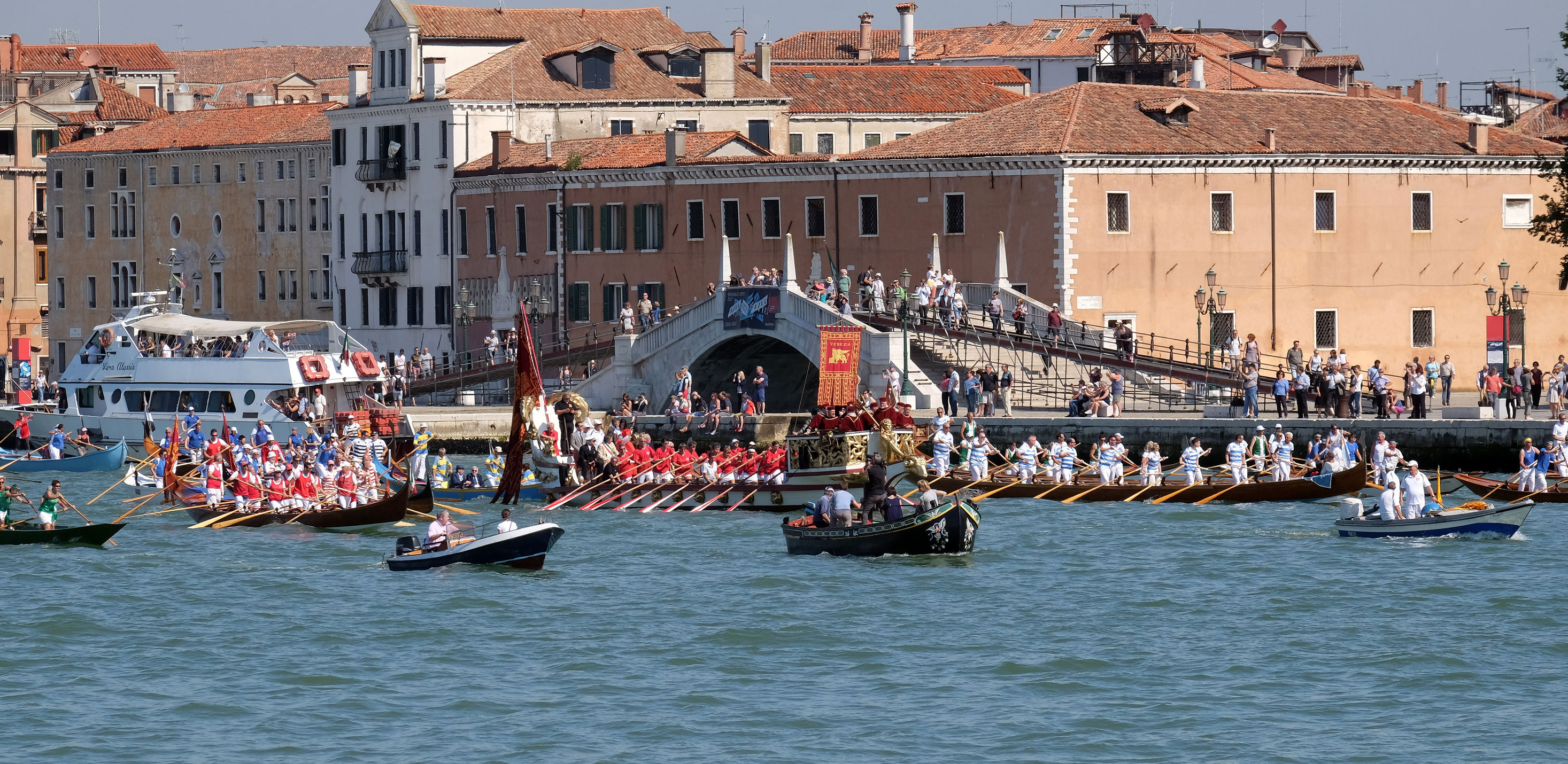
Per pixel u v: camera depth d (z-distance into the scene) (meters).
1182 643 94.12
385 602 105.12
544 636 96.81
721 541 124.81
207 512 137.50
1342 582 106.81
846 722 81.88
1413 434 144.12
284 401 176.00
